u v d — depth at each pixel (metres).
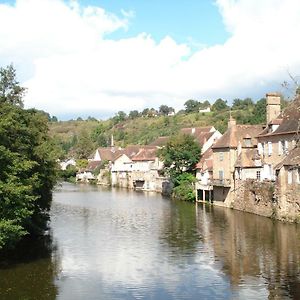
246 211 62.94
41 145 40.44
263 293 26.97
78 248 39.59
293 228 47.41
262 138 65.38
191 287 28.39
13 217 29.97
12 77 43.69
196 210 66.06
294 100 23.22
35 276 30.84
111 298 26.55
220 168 73.56
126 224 53.31
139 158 124.50
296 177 51.44
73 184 148.38
